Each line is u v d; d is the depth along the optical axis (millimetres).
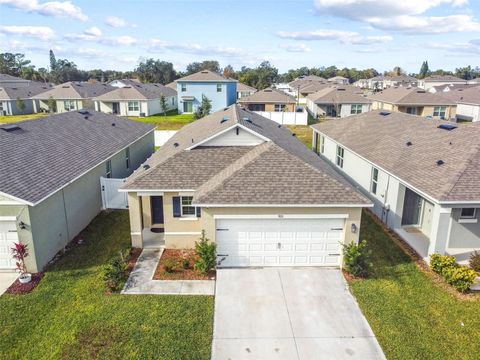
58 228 15305
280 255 14328
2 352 9852
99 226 18281
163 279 13344
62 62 132625
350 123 28203
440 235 13914
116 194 20391
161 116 58562
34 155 16516
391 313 11523
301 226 14016
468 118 54000
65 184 15445
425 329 10836
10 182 13375
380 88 109312
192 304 11906
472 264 13805
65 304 11852
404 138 20484
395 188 17188
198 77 61562
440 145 17547
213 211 13641
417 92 52406
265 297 12383
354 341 10398
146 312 11453
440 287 12914
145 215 17594
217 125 19969
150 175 15578
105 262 14609
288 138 23219
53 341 10234
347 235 14000
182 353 9844
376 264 14539
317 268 14281
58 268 14117
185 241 15680
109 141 23500
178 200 15375
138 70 107938
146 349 9930
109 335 10398
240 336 10555
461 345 10219
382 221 18734
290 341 10391
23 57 128750
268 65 123500
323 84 84125
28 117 57250
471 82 94812
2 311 11461
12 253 13492
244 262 14359
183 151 16953
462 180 14031
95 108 60625
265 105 58094
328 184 13984
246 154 16766
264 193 13672
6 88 62344
